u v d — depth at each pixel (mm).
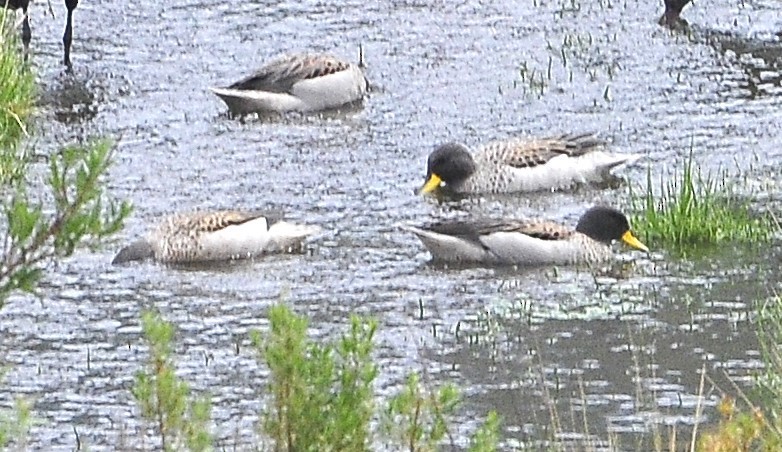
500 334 15578
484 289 16891
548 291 16797
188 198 19453
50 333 15609
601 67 23812
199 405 9555
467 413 13859
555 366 14828
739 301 16312
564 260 17516
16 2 24078
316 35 25281
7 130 19484
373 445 11906
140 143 21234
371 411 9508
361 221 18875
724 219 18125
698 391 14195
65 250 9141
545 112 22328
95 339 15492
